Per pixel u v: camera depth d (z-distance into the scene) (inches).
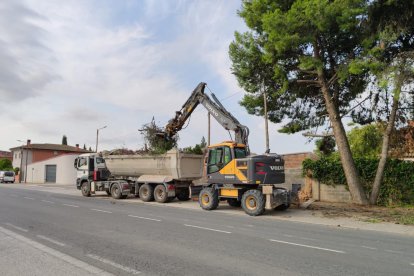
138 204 747.4
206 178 676.1
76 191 1180.5
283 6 637.9
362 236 398.6
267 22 594.2
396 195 706.8
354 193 706.2
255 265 260.8
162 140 810.2
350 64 597.3
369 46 611.5
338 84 717.3
